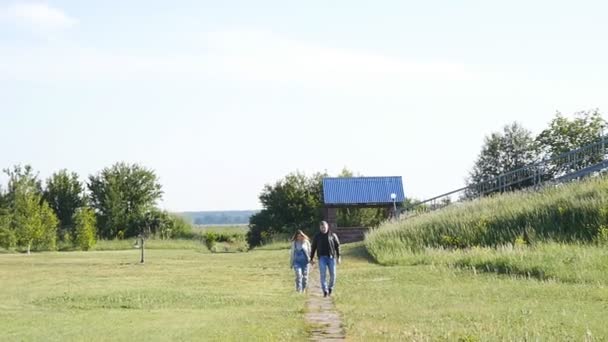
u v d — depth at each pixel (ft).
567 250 93.50
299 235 78.33
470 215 126.41
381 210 230.07
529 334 44.62
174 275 103.76
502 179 192.65
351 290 77.36
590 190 118.32
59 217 250.37
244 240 252.83
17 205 193.16
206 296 73.92
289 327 50.42
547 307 57.98
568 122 226.17
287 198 227.81
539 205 118.11
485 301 63.82
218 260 141.38
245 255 158.10
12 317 59.77
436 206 167.12
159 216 254.88
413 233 127.65
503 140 247.29
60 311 64.54
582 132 223.30
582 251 91.30
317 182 232.73
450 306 61.00
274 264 123.13
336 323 52.65
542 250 96.02
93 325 53.62
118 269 118.01
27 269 119.75
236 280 94.73
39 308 67.31
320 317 56.24
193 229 266.36
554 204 116.37
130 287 84.94
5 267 124.98
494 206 129.39
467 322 50.72
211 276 101.24
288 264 121.29
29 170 200.85
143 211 253.24
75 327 52.70
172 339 45.24
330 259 72.64
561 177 140.77
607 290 68.64
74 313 62.54
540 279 80.53
